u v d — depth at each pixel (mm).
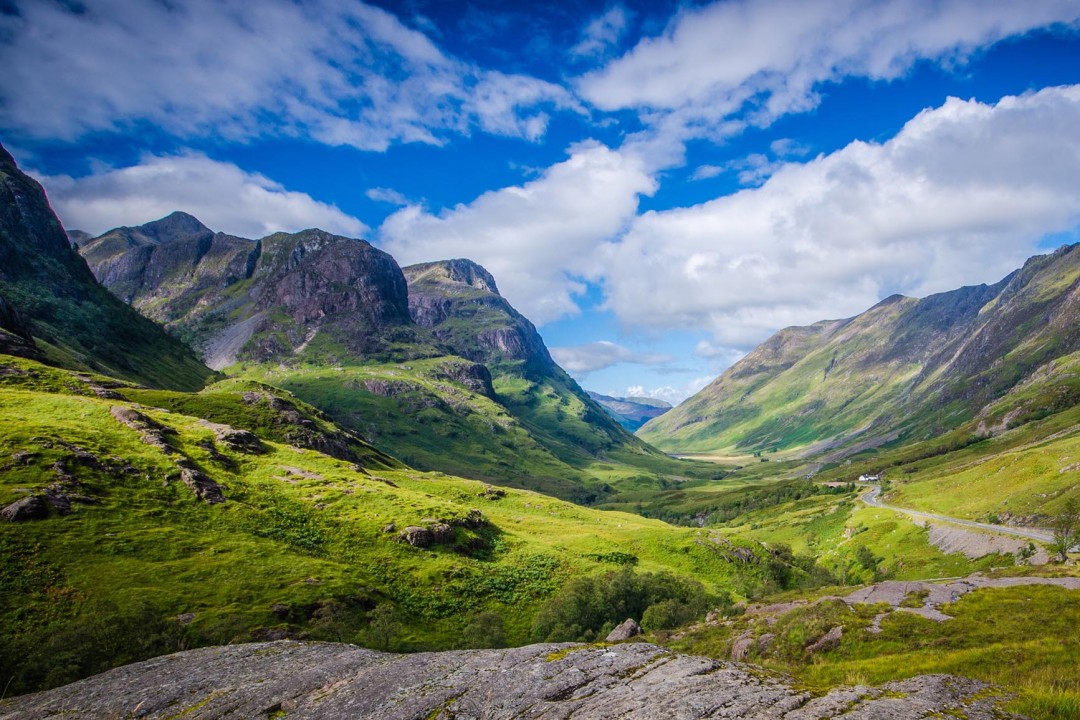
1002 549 135375
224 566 91625
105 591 77125
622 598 107062
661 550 158875
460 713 15055
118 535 91062
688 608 95562
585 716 13453
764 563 153500
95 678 24250
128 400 178875
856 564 179000
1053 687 14492
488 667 18172
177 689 21266
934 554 157250
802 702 13164
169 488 111688
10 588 72625
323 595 90062
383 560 112875
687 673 15469
